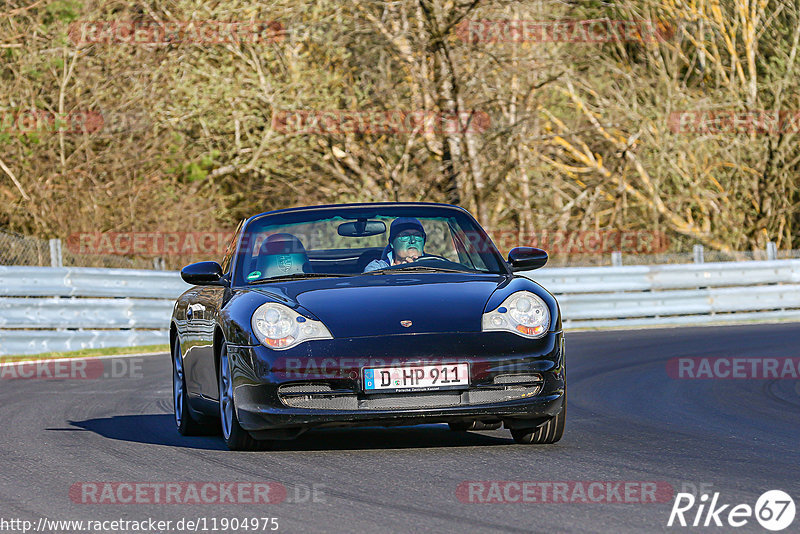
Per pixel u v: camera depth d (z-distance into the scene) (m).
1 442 22.98
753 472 17.73
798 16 84.38
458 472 17.95
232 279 22.94
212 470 18.81
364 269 23.47
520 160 74.00
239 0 73.00
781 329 55.12
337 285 21.33
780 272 67.00
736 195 86.88
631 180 83.94
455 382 19.38
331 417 19.25
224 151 75.19
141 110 72.12
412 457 19.59
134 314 53.34
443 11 67.88
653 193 80.69
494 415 19.53
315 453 20.36
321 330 19.72
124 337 52.59
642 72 82.00
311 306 20.25
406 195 73.12
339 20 70.38
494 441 21.58
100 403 30.58
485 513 14.84
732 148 85.56
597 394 30.88
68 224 70.44
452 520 14.48
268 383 19.47
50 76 72.25
